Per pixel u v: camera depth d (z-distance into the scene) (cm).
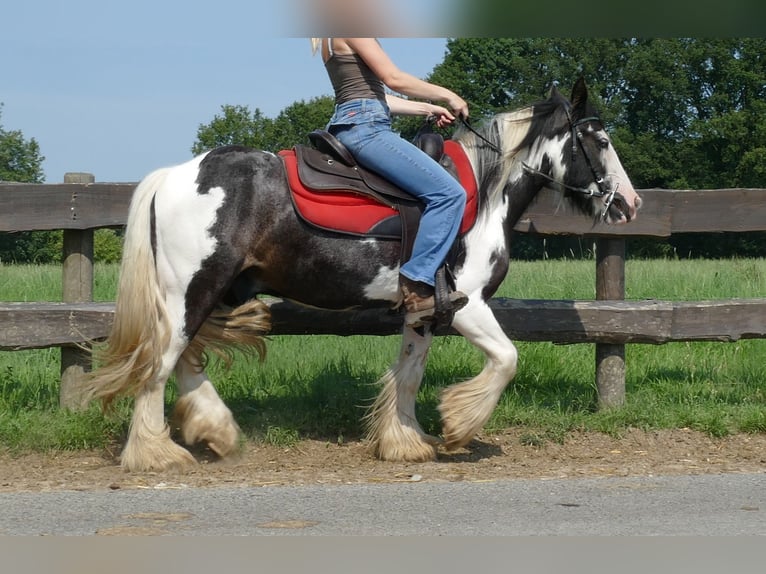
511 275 1230
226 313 538
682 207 675
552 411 659
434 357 763
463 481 498
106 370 515
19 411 627
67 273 652
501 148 562
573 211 611
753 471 524
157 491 462
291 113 6550
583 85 571
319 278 527
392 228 524
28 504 432
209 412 541
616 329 653
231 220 509
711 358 823
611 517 411
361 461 559
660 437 620
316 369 732
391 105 569
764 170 5431
